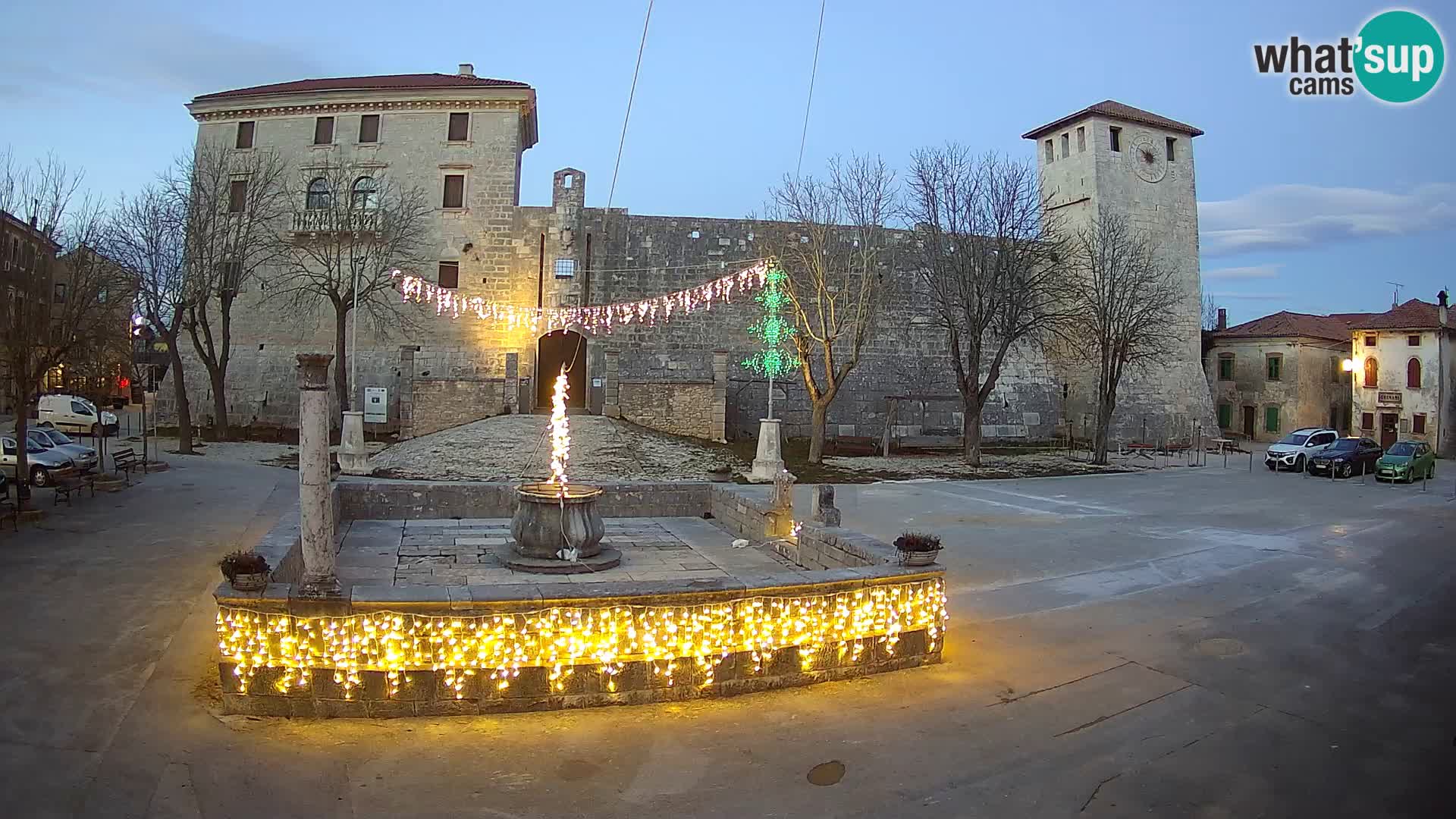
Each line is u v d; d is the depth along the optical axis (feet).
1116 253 132.67
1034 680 26.84
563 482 39.19
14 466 69.92
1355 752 21.61
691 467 91.86
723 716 23.27
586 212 133.18
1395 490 90.02
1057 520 64.85
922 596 27.96
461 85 133.28
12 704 22.75
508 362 112.27
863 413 136.36
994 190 112.37
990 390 110.63
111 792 17.98
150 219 107.86
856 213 113.29
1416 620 35.17
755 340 134.21
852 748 21.30
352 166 128.26
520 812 17.57
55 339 58.08
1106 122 153.89
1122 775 20.07
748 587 25.03
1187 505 75.31
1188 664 28.91
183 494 65.51
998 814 18.01
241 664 22.02
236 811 17.24
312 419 22.70
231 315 132.36
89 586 35.91
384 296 126.62
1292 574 44.70
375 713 22.35
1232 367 181.16
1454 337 152.76
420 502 45.78
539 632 23.13
